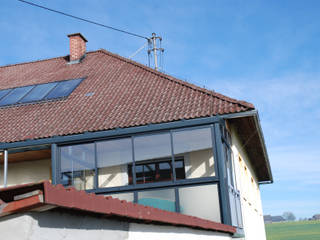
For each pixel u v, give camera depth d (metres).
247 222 14.81
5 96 16.62
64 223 2.96
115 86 15.50
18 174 15.09
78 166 12.17
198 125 11.62
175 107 12.68
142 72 16.36
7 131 13.48
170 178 11.57
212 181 11.13
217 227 7.67
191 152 11.62
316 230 71.19
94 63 18.88
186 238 6.11
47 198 2.48
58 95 15.41
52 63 20.44
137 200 11.57
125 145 12.05
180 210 11.19
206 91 13.34
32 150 13.03
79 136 12.21
